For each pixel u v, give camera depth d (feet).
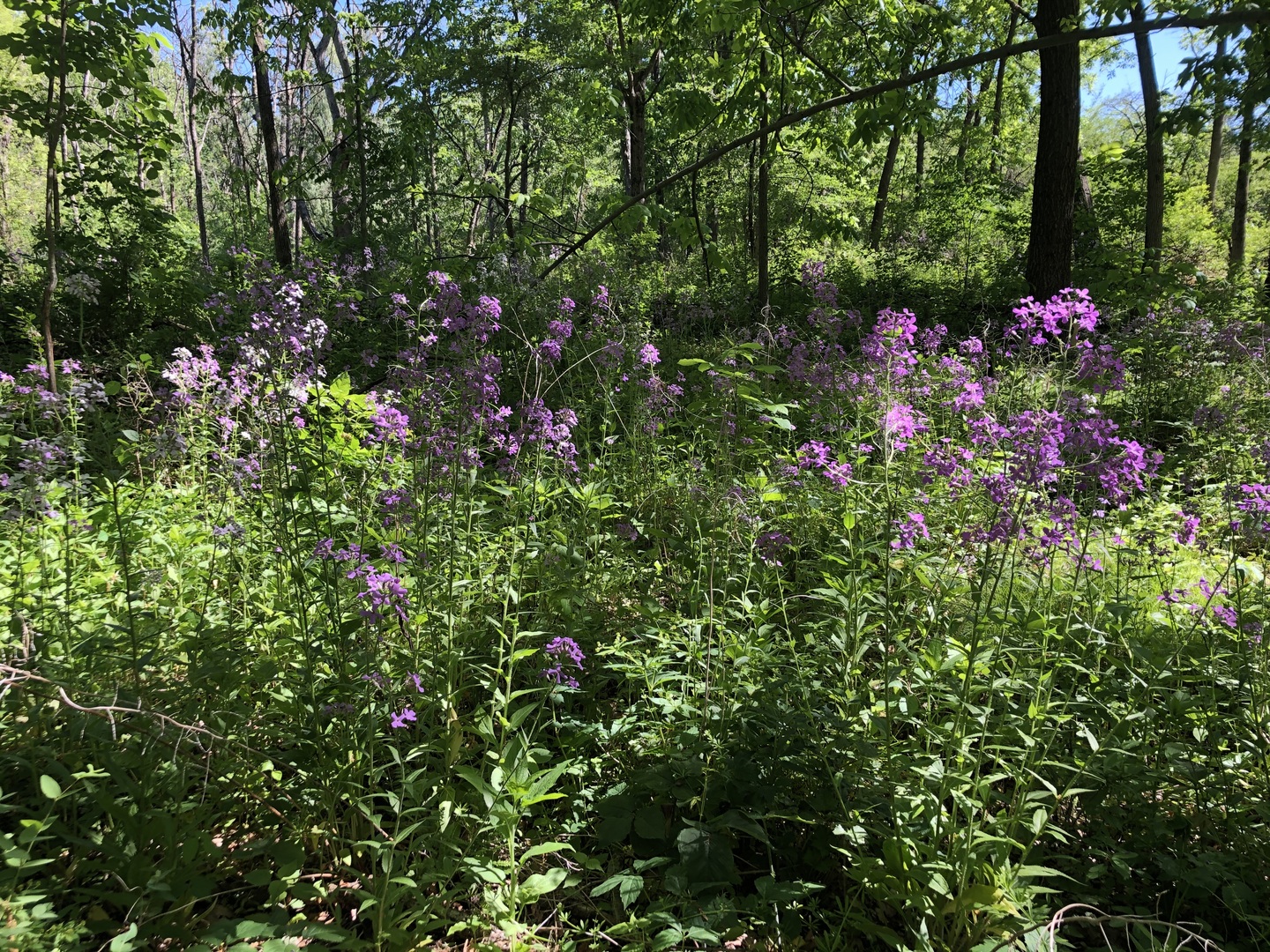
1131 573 12.49
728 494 12.09
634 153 48.44
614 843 8.82
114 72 22.36
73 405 13.44
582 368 22.58
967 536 9.30
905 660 9.93
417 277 24.53
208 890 7.03
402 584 9.17
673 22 36.68
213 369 14.92
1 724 8.61
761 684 10.07
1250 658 9.87
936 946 7.51
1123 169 52.11
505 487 12.48
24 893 6.35
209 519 12.61
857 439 14.83
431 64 51.01
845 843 8.67
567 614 11.24
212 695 8.95
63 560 11.75
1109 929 8.05
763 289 33.40
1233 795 9.00
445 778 8.44
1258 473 14.38
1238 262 48.37
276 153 48.19
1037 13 31.22
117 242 30.89
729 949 7.83
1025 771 7.92
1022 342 14.90
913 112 24.57
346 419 13.09
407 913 7.29
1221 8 15.08
